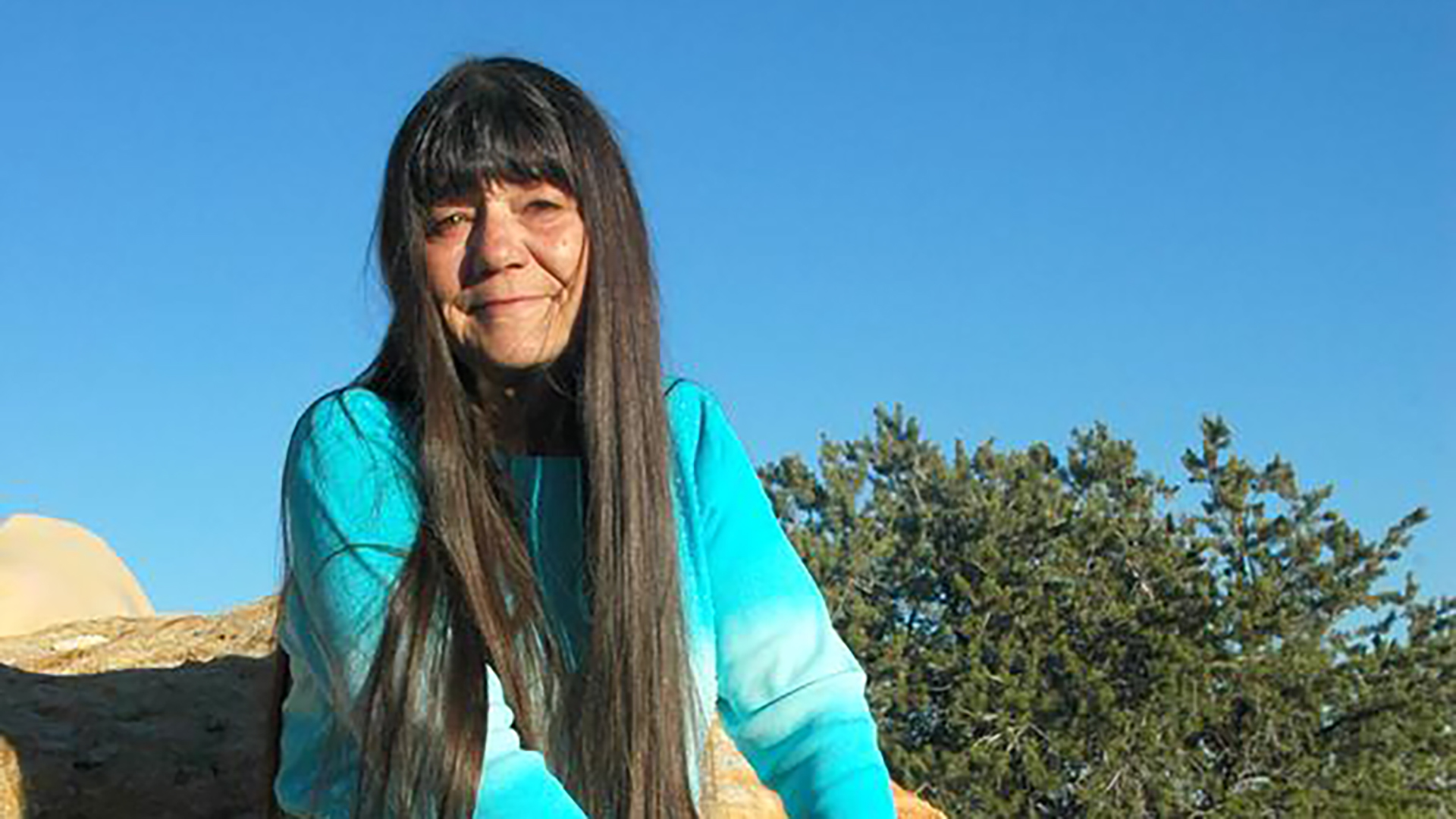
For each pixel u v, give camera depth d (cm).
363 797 220
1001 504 3200
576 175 231
